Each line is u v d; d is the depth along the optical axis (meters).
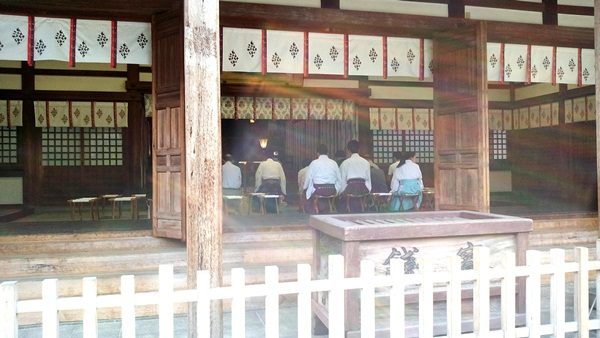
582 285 3.37
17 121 10.44
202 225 3.21
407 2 7.00
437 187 7.51
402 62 7.26
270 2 6.51
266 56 6.66
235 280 2.76
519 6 7.40
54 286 2.50
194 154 3.20
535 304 3.29
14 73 10.39
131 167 11.05
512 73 7.50
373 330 2.97
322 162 8.53
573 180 10.72
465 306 3.87
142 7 6.00
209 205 3.22
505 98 12.67
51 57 6.18
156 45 6.28
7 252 5.79
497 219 3.96
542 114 11.66
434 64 7.40
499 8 7.34
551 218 7.77
